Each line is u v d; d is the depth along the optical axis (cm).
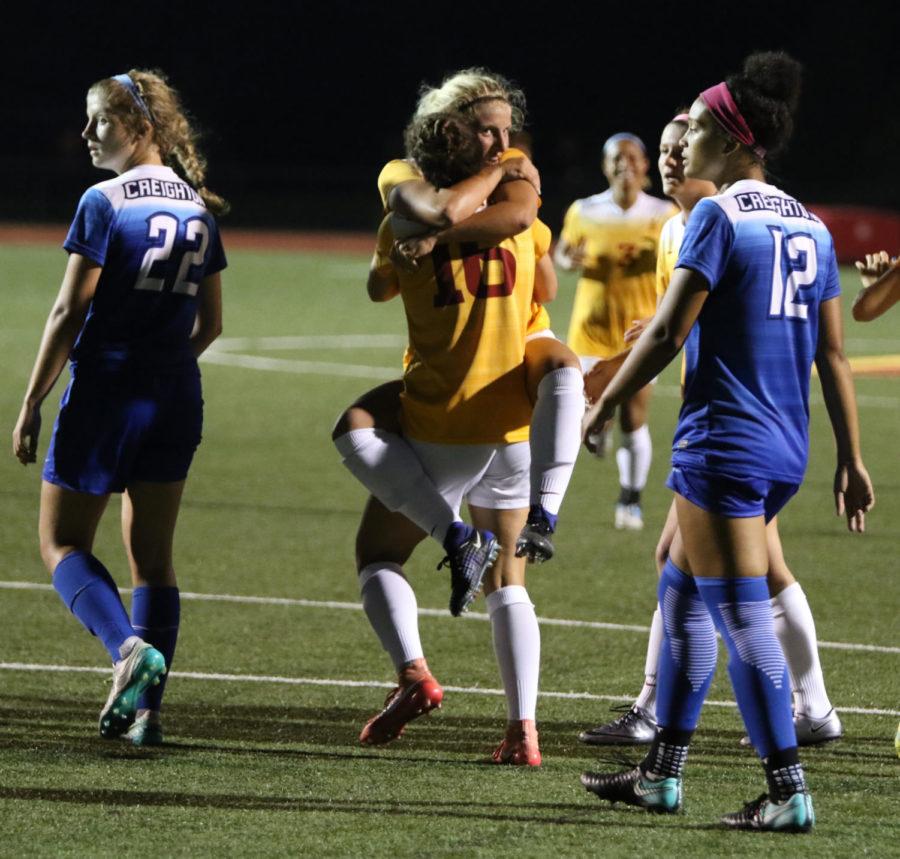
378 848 1463
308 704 2084
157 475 1869
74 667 2252
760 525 1524
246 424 4828
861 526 1605
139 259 1808
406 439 1822
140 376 1827
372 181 16775
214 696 2116
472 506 1861
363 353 6688
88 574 1805
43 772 1719
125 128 1844
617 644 2472
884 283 1897
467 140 1742
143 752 1817
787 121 1552
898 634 2553
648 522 3572
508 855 1446
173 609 1898
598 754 1878
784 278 1520
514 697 1812
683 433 1539
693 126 1567
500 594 1838
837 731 1900
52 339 1789
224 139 18062
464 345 1773
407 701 1806
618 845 1482
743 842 1495
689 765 1819
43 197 15662
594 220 3647
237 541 3250
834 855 1458
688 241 1508
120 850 1446
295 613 2652
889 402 5488
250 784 1691
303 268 11188
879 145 16525
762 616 1520
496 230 1739
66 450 1822
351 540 3294
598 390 1927
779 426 1524
